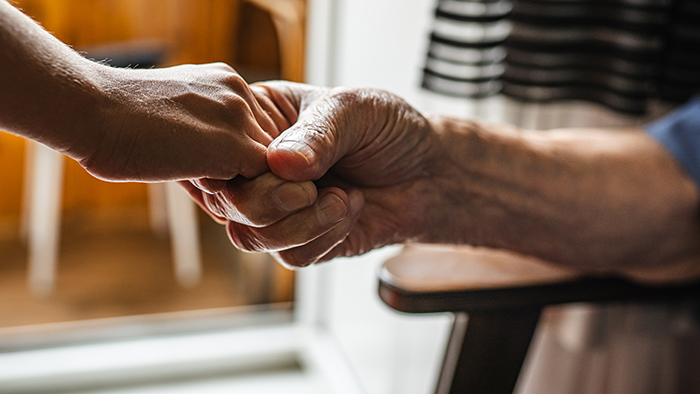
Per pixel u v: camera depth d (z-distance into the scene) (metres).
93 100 0.35
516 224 0.47
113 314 1.07
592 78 0.57
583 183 0.47
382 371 0.77
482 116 0.60
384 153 0.42
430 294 0.44
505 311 0.45
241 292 1.17
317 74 0.87
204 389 0.91
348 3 0.81
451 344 0.46
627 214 0.47
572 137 0.50
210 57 1.43
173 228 1.21
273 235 0.39
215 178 0.38
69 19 1.34
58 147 0.35
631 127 0.60
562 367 0.62
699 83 0.56
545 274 0.46
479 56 0.56
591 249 0.47
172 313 1.08
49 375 0.87
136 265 1.26
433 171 0.45
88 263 1.25
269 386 0.92
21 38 0.34
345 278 0.89
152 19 1.38
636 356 0.62
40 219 1.14
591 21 0.56
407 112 0.43
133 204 1.45
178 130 0.37
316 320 0.98
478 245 0.47
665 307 0.60
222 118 0.38
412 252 0.48
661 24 0.54
